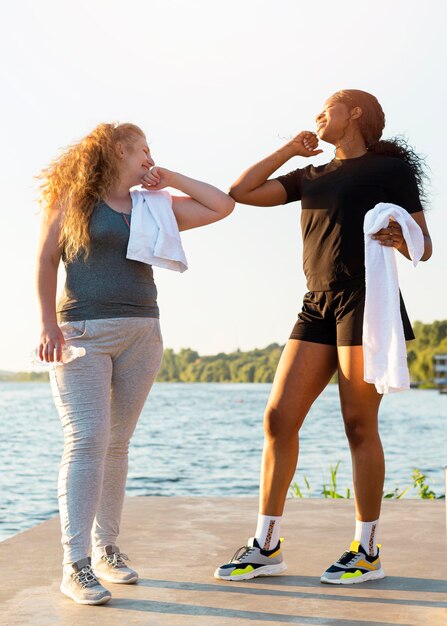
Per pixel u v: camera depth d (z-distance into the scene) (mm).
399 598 2973
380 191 3230
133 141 3197
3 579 3297
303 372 3283
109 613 2803
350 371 3180
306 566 3488
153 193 3268
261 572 3279
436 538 4051
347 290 3203
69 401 3037
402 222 3117
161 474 23828
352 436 3225
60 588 3102
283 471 3285
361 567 3201
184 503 5180
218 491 19281
